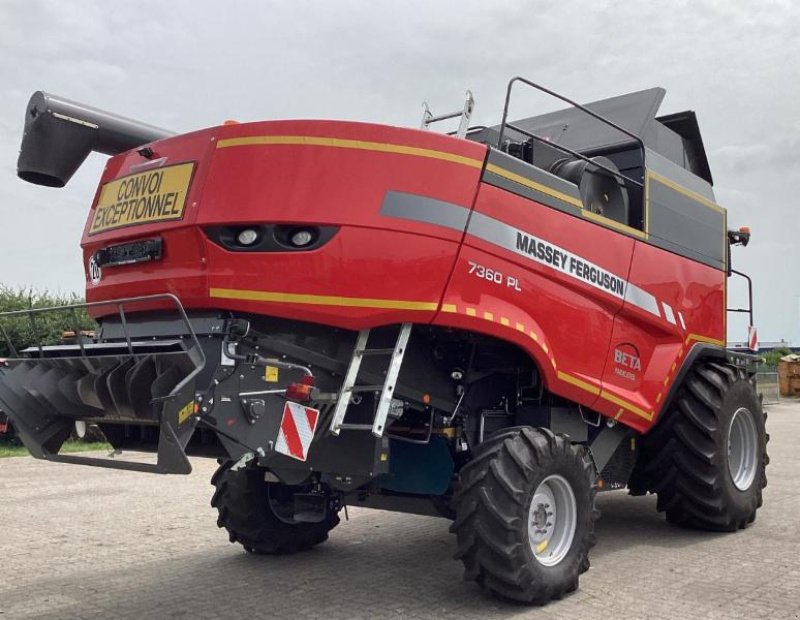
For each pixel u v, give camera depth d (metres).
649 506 7.71
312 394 4.09
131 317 4.51
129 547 6.04
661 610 4.33
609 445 5.66
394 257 4.16
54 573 5.27
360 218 4.11
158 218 4.25
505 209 4.65
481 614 4.32
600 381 5.34
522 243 4.73
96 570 5.35
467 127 4.85
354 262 4.08
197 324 4.07
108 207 4.66
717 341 6.73
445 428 4.83
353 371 4.15
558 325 4.98
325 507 5.48
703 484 6.10
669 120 7.32
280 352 4.06
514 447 4.43
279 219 4.01
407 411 4.88
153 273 4.29
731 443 6.61
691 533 6.39
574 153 5.30
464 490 4.36
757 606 4.38
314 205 4.05
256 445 3.94
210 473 10.36
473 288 4.44
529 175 4.85
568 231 5.09
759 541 6.07
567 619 4.20
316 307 4.03
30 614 4.38
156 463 3.61
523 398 5.26
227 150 4.11
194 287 4.04
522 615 4.29
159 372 3.80
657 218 6.05
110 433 4.46
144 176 4.43
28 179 4.89
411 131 4.30
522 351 4.92
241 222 4.00
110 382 3.85
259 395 3.96
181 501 8.12
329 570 5.31
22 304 14.38
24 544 6.15
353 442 4.30
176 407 3.54
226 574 5.22
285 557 5.69
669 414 6.23
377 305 4.12
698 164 7.33
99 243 4.64
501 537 4.27
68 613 4.39
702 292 6.52
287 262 4.01
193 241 4.07
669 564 5.35
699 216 6.63
